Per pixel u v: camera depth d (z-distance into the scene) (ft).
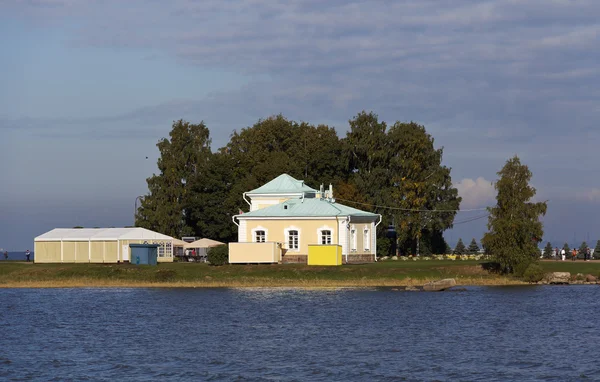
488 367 484.74
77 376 468.75
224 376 465.47
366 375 465.06
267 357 519.19
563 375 462.19
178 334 620.08
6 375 472.44
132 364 501.56
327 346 557.74
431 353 529.45
